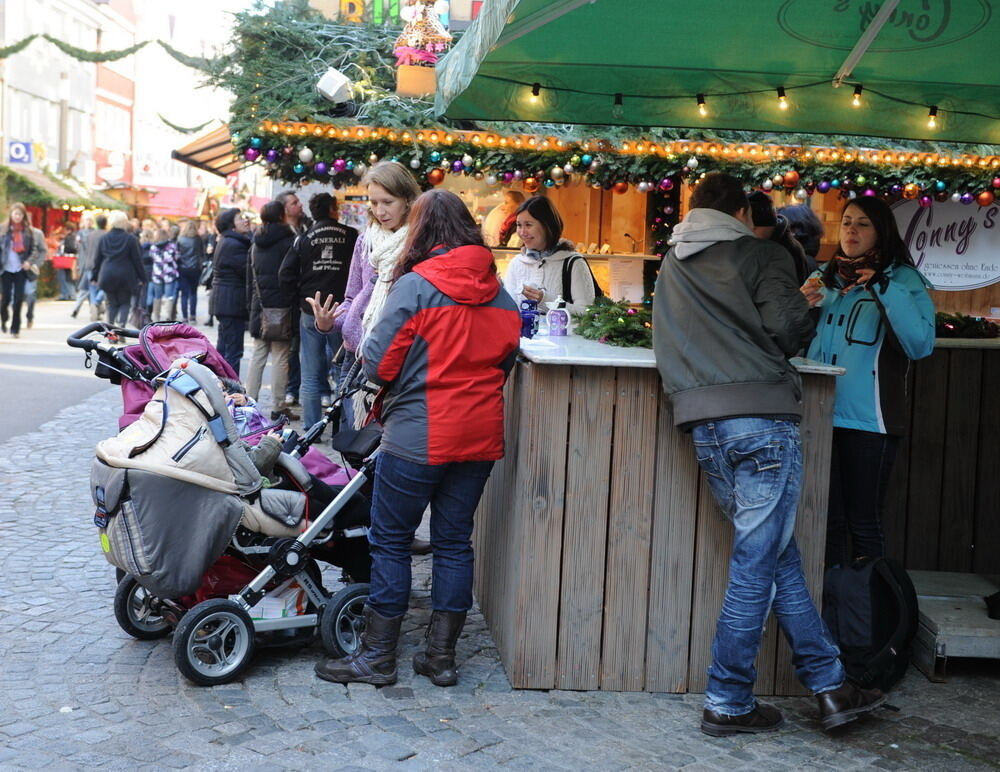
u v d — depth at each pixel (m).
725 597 4.01
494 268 4.18
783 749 3.84
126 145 44.38
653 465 4.21
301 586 4.46
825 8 4.13
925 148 8.33
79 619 4.86
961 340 5.56
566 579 4.23
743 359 3.84
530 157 8.12
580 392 4.16
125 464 4.04
